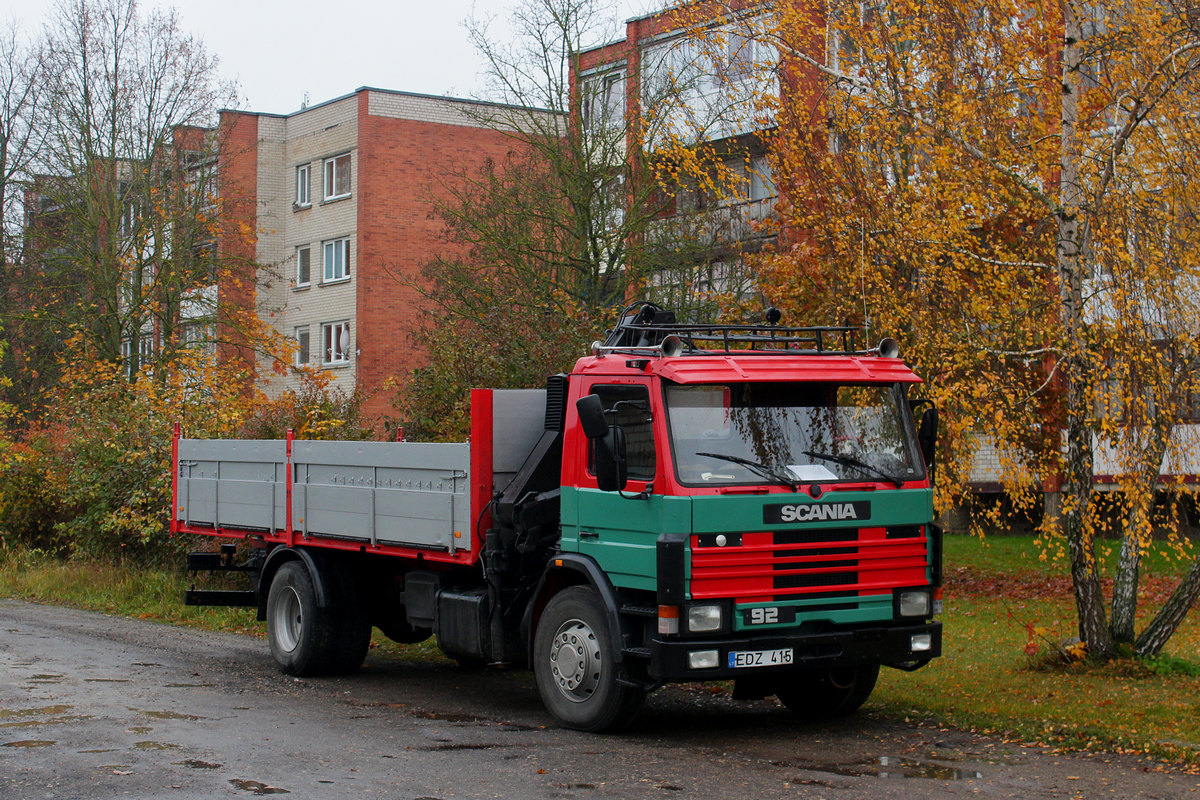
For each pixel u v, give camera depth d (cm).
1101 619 1093
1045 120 1224
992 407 1117
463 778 755
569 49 2433
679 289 2283
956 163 1198
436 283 2588
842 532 880
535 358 1689
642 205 2316
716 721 969
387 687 1156
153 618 1708
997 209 1216
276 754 820
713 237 2262
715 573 836
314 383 2155
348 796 706
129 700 1037
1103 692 991
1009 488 1143
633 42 2438
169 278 3228
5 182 3375
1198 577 1081
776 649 851
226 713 984
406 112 4503
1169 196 1051
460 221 2548
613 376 905
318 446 1186
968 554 2092
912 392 1152
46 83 3278
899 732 916
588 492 918
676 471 845
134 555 2095
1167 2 1071
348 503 1142
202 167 3450
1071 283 1067
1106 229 1048
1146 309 1043
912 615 904
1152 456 1041
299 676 1211
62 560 2303
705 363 874
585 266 2375
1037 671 1104
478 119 2627
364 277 4434
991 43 1222
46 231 3388
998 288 1169
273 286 4709
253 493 1283
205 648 1404
